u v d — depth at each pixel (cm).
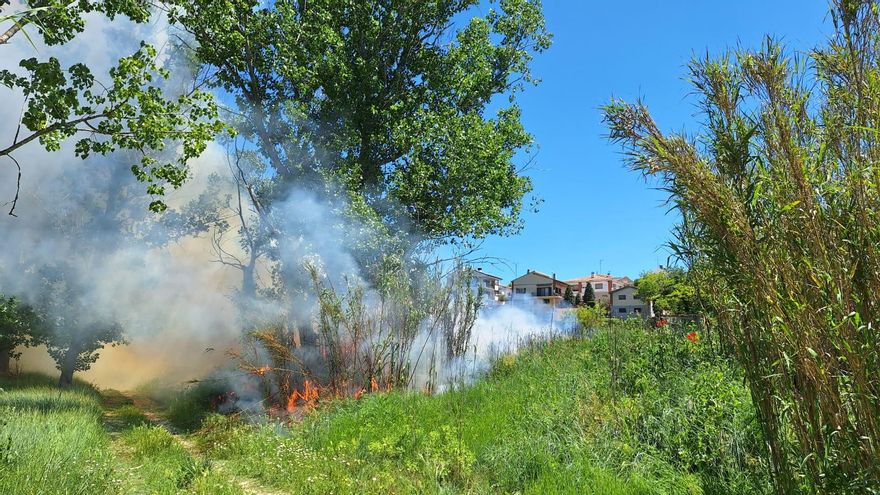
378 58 1759
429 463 668
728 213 353
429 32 1869
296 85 1636
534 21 1934
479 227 1702
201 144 1183
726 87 374
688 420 641
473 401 946
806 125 351
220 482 679
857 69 338
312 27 1648
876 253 299
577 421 714
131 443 988
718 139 379
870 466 298
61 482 570
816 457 329
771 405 370
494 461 656
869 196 306
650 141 392
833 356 308
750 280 347
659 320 1448
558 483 566
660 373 859
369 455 749
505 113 1925
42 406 1133
